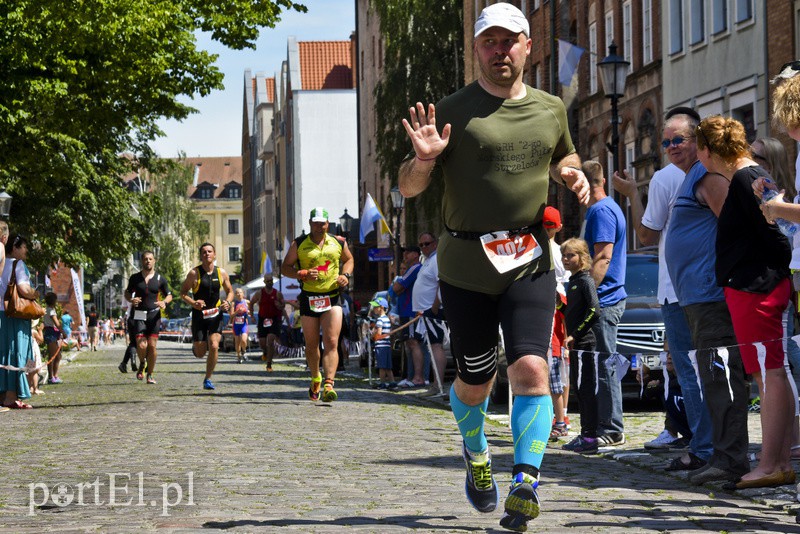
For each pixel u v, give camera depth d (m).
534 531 7.38
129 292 27.25
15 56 30.64
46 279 54.59
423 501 8.77
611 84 26.69
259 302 34.03
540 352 7.23
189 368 36.53
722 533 7.34
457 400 7.69
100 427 15.33
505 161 7.31
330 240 19.16
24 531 7.49
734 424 9.62
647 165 42.50
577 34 50.94
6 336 19.25
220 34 34.84
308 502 8.73
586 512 8.19
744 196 8.79
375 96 55.97
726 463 9.62
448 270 7.43
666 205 10.83
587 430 12.45
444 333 20.81
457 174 7.36
